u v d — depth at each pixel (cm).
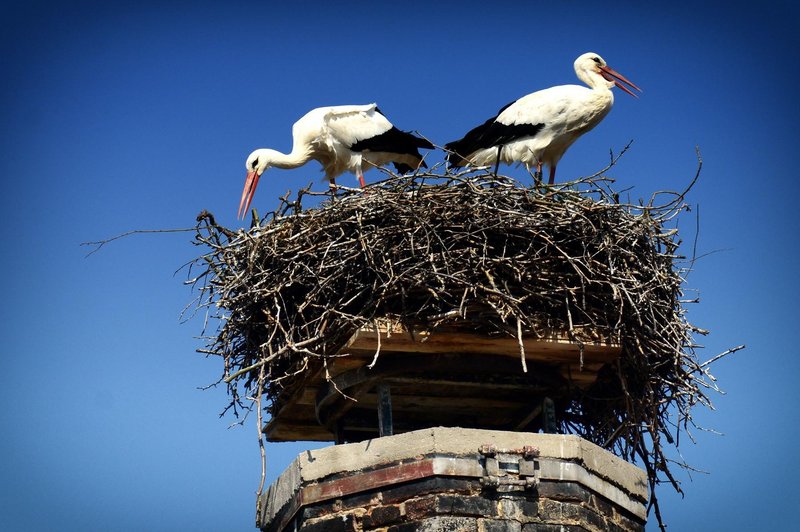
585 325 1057
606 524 1025
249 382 1118
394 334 1027
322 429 1227
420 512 977
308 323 1023
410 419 1193
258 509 1024
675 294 1111
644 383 1120
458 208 1037
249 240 1084
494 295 1020
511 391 1130
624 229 1071
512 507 989
